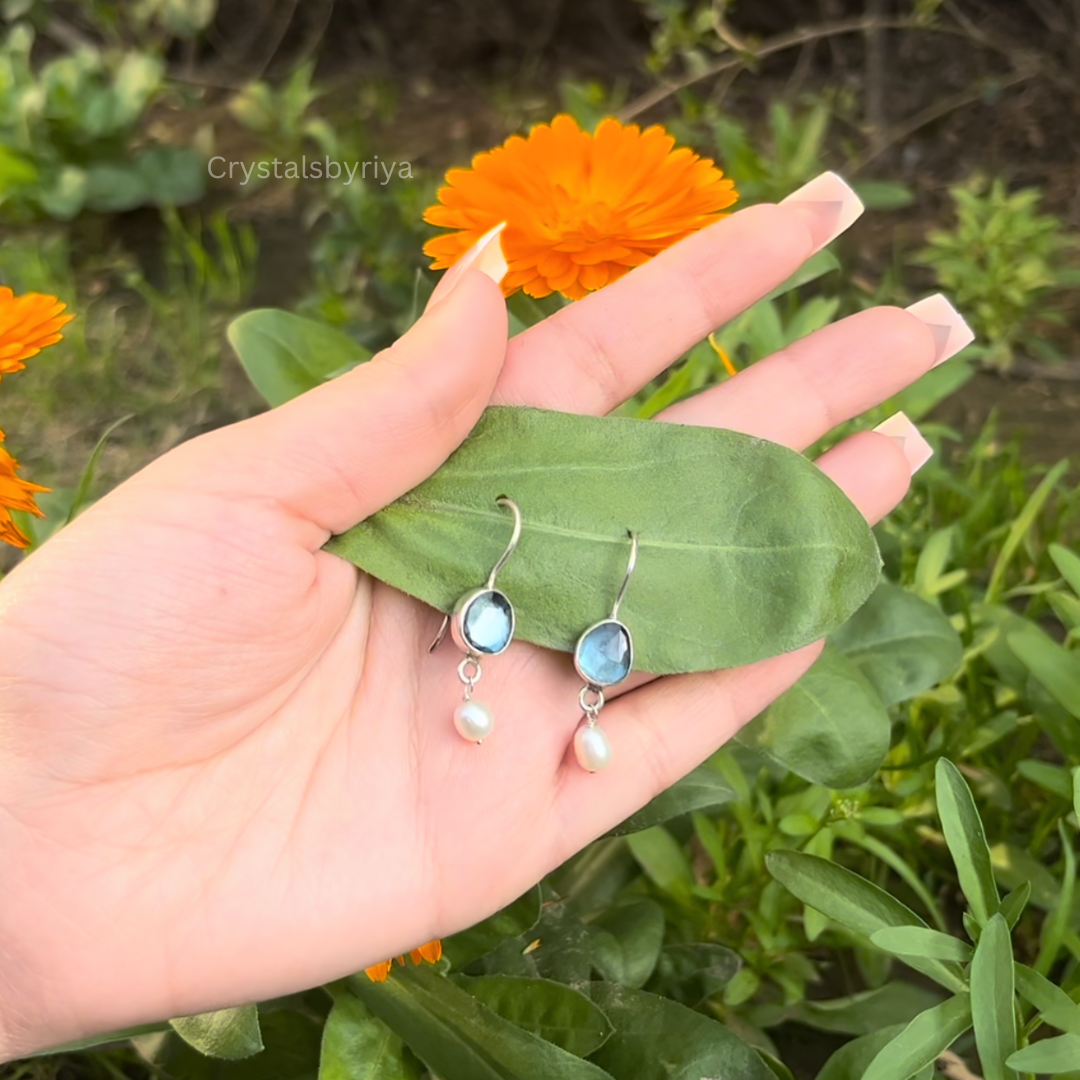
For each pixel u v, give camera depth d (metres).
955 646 0.24
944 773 0.18
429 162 0.56
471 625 0.18
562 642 0.18
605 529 0.19
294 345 0.26
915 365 0.22
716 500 0.19
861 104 0.56
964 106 0.53
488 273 0.20
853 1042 0.19
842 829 0.23
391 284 0.44
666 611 0.18
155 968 0.17
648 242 0.22
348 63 0.64
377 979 0.19
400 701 0.19
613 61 0.61
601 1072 0.18
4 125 0.50
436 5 0.62
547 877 0.25
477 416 0.19
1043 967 0.20
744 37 0.58
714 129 0.52
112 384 0.43
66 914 0.16
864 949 0.24
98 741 0.16
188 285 0.50
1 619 0.16
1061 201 0.50
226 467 0.17
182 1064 0.23
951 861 0.27
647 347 0.22
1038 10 0.52
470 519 0.19
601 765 0.18
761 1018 0.24
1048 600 0.25
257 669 0.17
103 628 0.16
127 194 0.52
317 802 0.18
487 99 0.61
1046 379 0.43
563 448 0.19
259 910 0.17
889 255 0.48
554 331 0.21
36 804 0.16
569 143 0.23
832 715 0.21
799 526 0.18
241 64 0.64
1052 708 0.24
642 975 0.22
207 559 0.17
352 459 0.17
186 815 0.17
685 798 0.22
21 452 0.41
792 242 0.22
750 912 0.24
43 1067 0.24
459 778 0.19
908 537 0.31
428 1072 0.22
